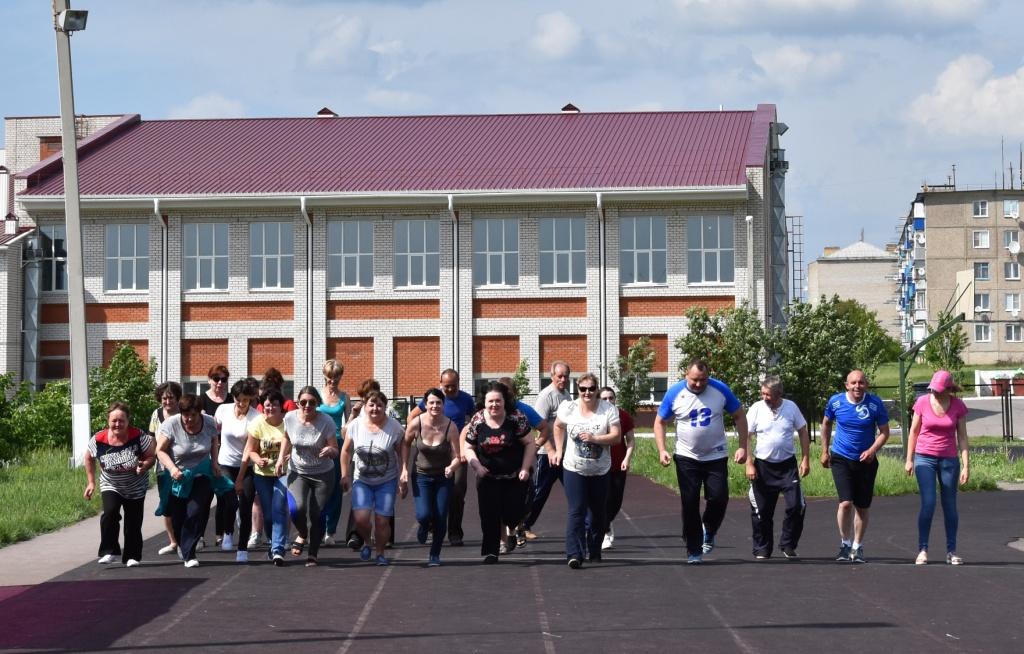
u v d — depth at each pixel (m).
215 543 15.82
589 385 13.40
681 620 10.14
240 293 45.50
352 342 45.28
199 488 13.83
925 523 13.62
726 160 45.59
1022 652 8.80
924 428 13.66
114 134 52.78
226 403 15.31
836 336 39.50
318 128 52.66
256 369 45.59
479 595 11.52
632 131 49.78
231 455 14.70
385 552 14.98
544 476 15.71
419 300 44.97
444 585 12.16
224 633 9.75
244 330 45.50
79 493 20.70
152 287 45.66
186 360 45.75
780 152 49.38
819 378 38.78
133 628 10.02
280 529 13.70
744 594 11.49
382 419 13.66
